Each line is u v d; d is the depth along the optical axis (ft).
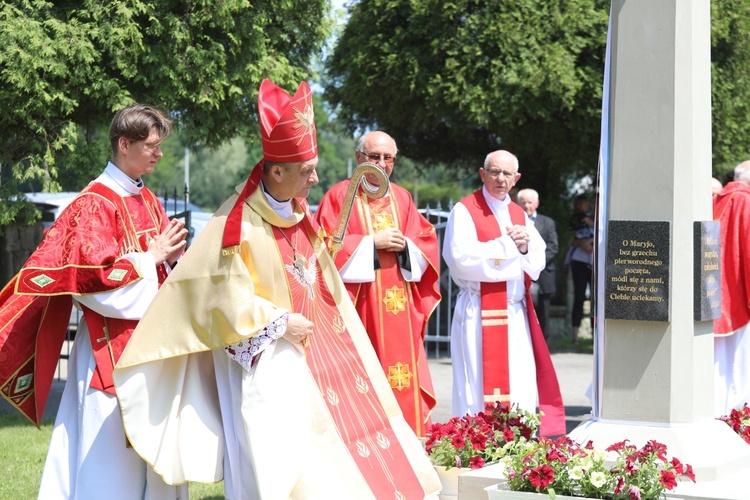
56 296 14.84
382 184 16.16
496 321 22.04
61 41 28.02
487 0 43.93
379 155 20.61
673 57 16.79
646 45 16.92
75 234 14.16
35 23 27.81
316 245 15.20
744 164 26.50
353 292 20.08
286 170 13.94
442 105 45.68
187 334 13.51
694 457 16.29
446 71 44.78
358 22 47.19
